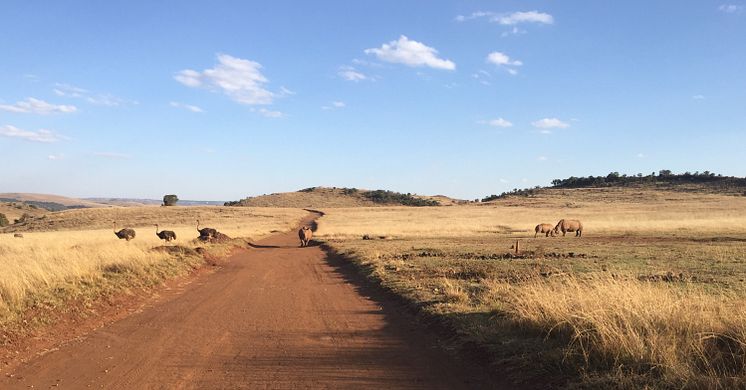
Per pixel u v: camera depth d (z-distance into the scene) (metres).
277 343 8.28
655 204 89.56
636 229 38.28
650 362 5.50
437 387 6.00
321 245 33.69
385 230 45.03
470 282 13.69
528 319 7.67
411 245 28.19
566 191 134.88
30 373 6.80
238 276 17.86
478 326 8.24
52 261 13.72
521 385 5.90
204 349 7.96
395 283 14.11
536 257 19.77
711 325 6.28
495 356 6.83
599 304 7.09
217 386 6.17
